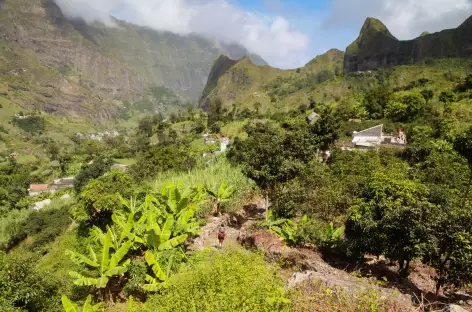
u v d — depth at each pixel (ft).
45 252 92.94
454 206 32.35
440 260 27.71
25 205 175.63
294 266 37.37
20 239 116.88
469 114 177.47
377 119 214.69
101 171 169.68
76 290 40.16
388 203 31.09
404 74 400.88
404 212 29.19
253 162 52.34
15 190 196.75
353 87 447.42
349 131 187.11
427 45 586.04
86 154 360.69
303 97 483.92
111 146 398.83
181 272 33.06
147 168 125.18
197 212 56.80
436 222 27.14
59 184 226.79
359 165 67.51
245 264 24.70
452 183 57.67
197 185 62.69
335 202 46.26
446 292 31.04
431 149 93.09
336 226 44.93
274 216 51.96
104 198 66.74
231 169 80.33
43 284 34.19
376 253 34.17
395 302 21.29
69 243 75.10
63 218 120.88
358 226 36.76
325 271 33.01
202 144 253.65
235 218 59.26
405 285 31.04
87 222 72.59
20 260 33.45
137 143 326.24
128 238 40.73
